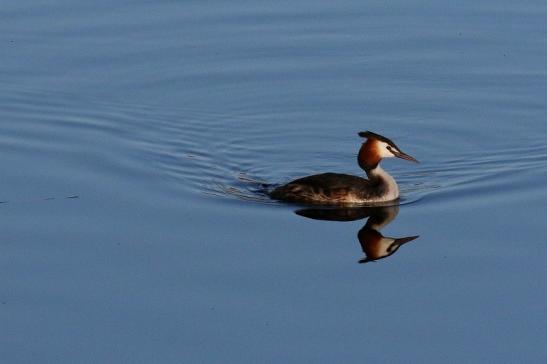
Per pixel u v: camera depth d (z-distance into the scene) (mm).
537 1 22766
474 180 16281
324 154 17609
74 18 22031
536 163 16844
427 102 19250
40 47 20953
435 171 16812
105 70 20203
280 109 19078
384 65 20531
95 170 16500
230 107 19078
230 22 22031
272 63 20578
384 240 14188
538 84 19672
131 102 19109
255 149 17688
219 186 16141
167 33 21547
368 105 19219
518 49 20906
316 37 21547
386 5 22734
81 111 18703
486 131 18156
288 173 16906
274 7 22625
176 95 19453
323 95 19562
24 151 17141
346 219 14898
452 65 20484
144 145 17547
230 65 20516
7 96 19141
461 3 22766
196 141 17828
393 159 17359
